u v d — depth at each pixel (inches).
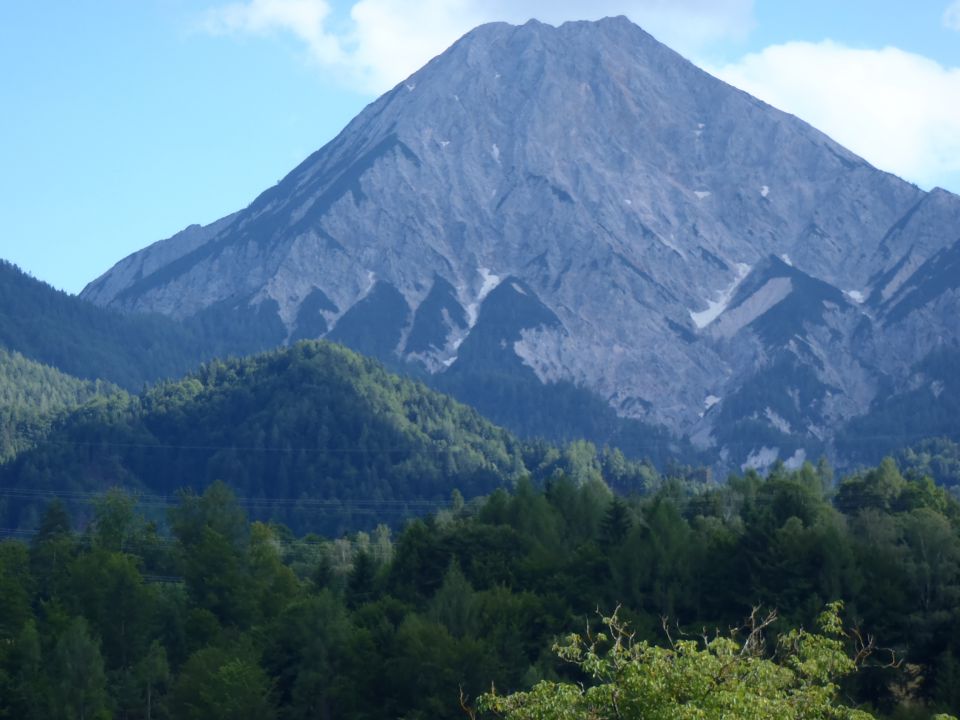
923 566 4352.9
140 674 4635.8
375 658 4229.8
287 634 4507.9
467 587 4475.9
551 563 5027.1
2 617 4968.0
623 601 4608.8
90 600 5078.7
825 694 1803.6
